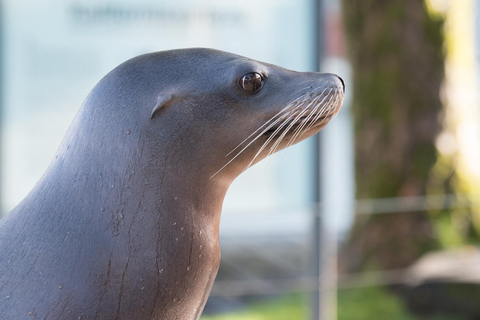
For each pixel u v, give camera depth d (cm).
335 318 819
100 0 893
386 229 951
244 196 898
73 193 285
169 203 293
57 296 269
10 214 294
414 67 973
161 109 292
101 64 907
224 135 304
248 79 307
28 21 871
